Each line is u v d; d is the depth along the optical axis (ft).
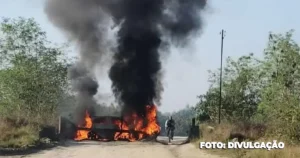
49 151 62.08
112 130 90.12
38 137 73.00
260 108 75.66
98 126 90.68
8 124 77.66
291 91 72.33
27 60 106.83
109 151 63.52
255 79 112.88
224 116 115.55
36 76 106.42
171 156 57.57
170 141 87.30
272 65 75.92
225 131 73.41
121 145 75.77
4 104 100.99
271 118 75.66
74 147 70.03
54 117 107.45
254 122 79.97
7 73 101.86
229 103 116.16
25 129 74.69
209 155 59.16
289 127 64.49
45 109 110.52
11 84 101.96
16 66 104.94
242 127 75.20
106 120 93.15
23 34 107.45
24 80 103.19
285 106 68.13
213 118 116.57
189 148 68.49
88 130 90.84
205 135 79.00
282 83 72.90
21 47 107.76
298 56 74.59
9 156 54.60
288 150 51.70
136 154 59.62
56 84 112.88
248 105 114.93
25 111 103.60
